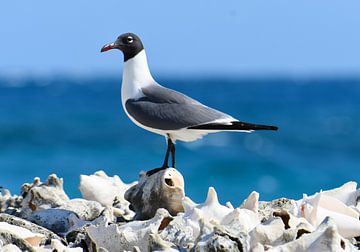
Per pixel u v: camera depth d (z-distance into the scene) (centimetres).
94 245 636
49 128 4175
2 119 4712
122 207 820
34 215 756
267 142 3619
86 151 3192
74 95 8125
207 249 561
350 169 2783
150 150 3203
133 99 917
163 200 745
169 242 611
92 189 842
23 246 620
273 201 750
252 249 568
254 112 6025
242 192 2247
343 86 12106
